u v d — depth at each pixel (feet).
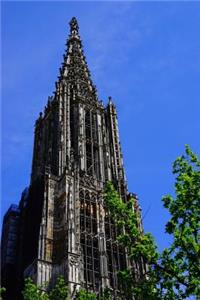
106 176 322.75
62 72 416.46
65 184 278.05
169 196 110.22
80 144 330.54
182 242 104.68
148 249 109.91
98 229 271.08
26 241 274.77
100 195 294.46
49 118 373.81
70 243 241.35
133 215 119.14
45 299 165.68
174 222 107.24
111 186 129.29
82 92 387.55
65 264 231.91
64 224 255.70
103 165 330.54
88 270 247.09
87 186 295.89
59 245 248.11
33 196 298.15
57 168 304.50
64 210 263.90
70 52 451.53
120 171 336.49
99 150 341.41
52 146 335.06
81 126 348.59
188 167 113.09
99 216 279.69
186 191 108.06
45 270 233.14
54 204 273.13
